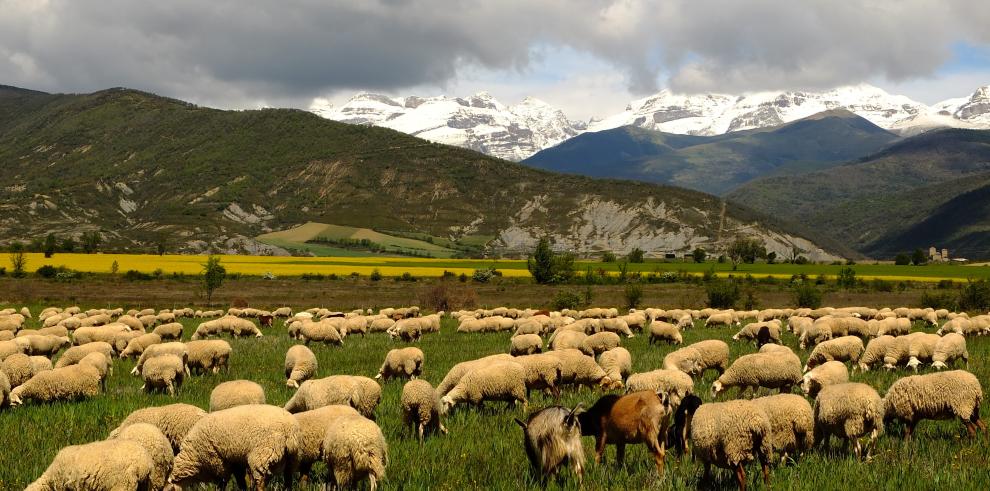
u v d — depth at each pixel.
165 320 50.72
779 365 20.31
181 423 14.03
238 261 133.50
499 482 12.94
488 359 20.61
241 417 12.48
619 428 14.10
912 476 12.71
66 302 69.94
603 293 84.94
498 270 117.12
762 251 160.12
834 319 33.44
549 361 20.56
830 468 13.36
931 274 118.12
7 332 32.00
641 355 29.50
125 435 12.11
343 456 12.70
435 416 16.69
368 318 45.28
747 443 12.67
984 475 12.66
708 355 24.47
